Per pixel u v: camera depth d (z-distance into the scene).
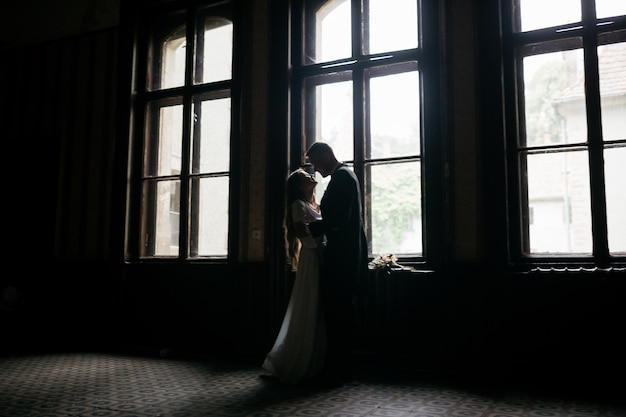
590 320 3.04
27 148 5.26
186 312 4.31
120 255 4.62
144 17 4.89
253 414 2.36
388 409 2.46
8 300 5.05
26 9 5.48
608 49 3.23
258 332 4.00
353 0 3.98
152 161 4.75
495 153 3.38
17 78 5.42
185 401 2.62
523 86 3.44
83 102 5.04
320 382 2.99
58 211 5.02
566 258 3.19
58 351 4.43
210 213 4.38
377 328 3.55
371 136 3.84
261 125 4.18
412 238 3.64
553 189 3.29
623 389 2.89
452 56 3.58
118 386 2.99
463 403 2.58
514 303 3.24
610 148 3.16
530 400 2.64
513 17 3.52
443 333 3.39
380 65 3.83
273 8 4.20
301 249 3.22
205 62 4.55
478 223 3.40
